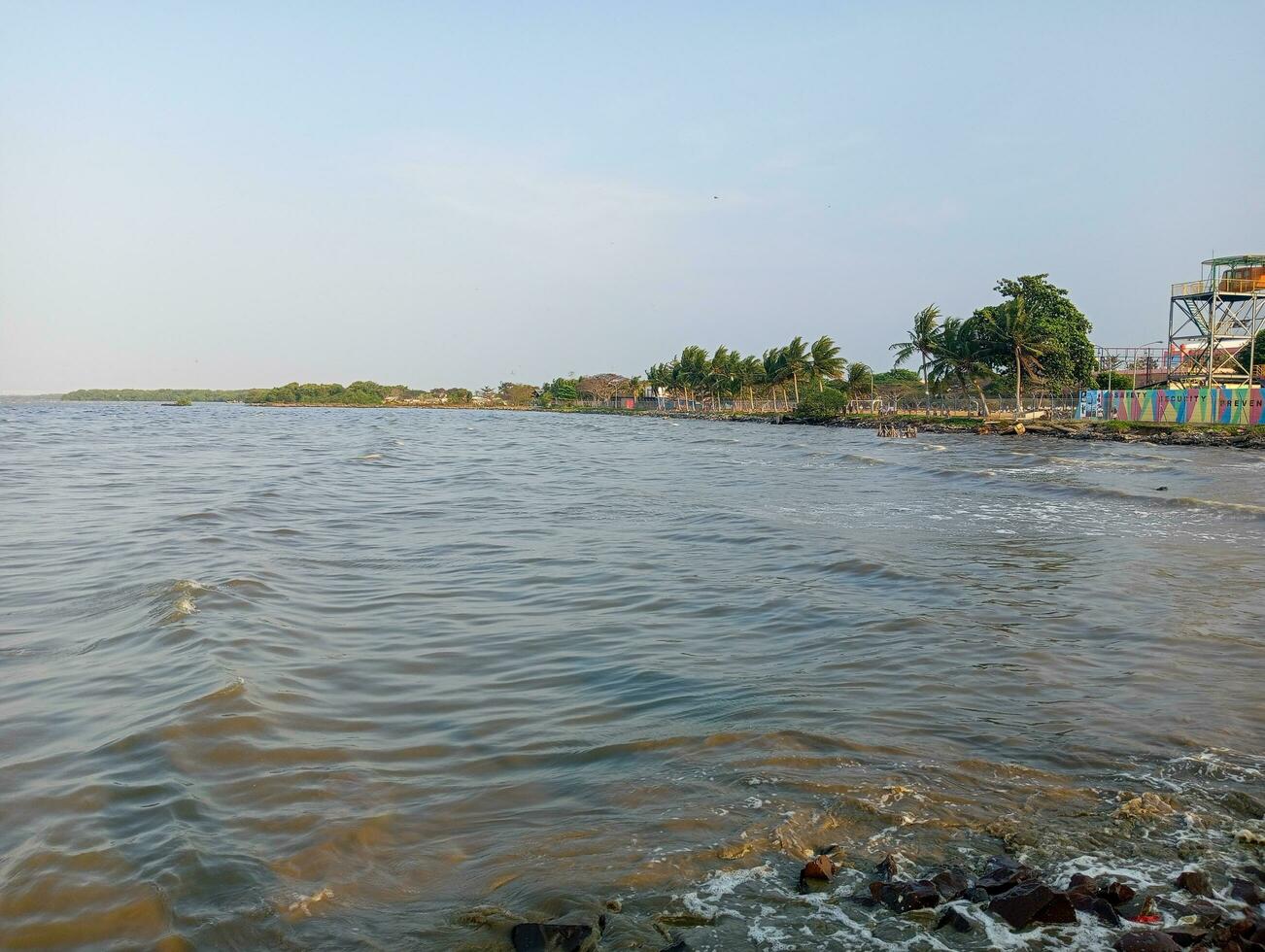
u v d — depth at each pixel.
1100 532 20.23
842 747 7.72
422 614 12.60
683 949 4.81
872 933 4.97
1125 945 4.74
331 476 33.66
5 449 48.66
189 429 79.12
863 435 74.31
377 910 5.27
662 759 7.50
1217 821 6.29
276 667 9.84
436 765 7.38
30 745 7.61
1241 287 65.44
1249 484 30.30
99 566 15.20
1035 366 76.31
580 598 13.66
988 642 11.24
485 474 35.81
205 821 6.31
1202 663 10.38
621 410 167.12
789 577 15.26
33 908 5.22
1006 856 5.84
